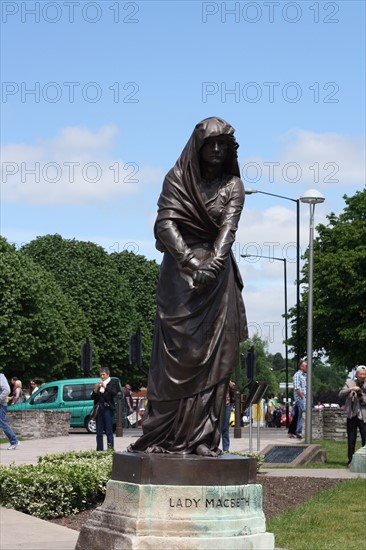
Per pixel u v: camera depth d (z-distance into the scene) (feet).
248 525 25.12
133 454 25.67
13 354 186.19
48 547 30.40
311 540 33.60
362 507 42.27
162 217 26.37
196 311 25.79
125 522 24.76
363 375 65.62
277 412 167.84
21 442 95.20
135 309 232.12
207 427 26.02
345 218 188.14
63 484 40.63
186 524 24.52
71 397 129.90
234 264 26.94
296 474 57.67
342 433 100.83
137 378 229.86
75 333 209.15
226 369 26.07
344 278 174.09
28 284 187.93
